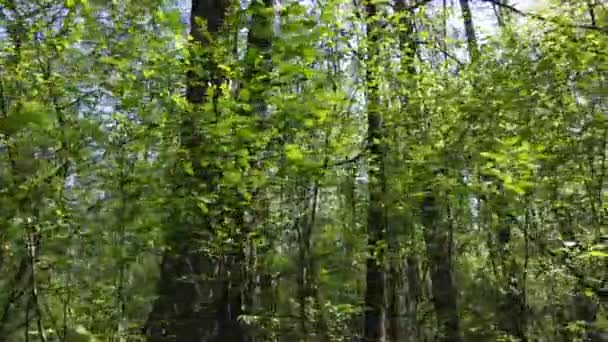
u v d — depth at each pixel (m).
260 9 4.01
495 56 6.93
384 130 5.87
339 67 5.32
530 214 7.19
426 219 6.58
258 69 4.02
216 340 4.45
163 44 4.27
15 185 3.96
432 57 8.38
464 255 8.45
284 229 5.01
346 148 4.96
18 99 4.17
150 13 4.29
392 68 6.34
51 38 4.25
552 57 6.12
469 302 7.73
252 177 4.25
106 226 4.39
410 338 7.98
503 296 7.35
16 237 4.08
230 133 4.09
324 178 4.66
